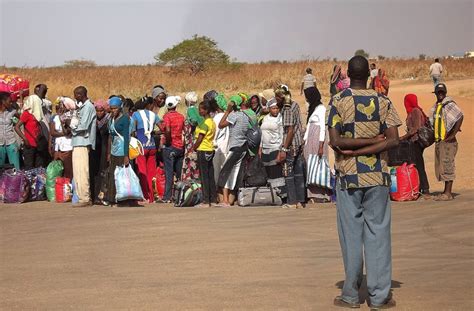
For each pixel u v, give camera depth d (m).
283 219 13.62
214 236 12.06
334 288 8.73
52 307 8.10
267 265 9.96
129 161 16.12
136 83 59.38
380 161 8.01
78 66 82.19
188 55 74.31
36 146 17.89
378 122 8.01
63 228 13.23
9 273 9.80
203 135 15.51
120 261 10.41
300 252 10.73
